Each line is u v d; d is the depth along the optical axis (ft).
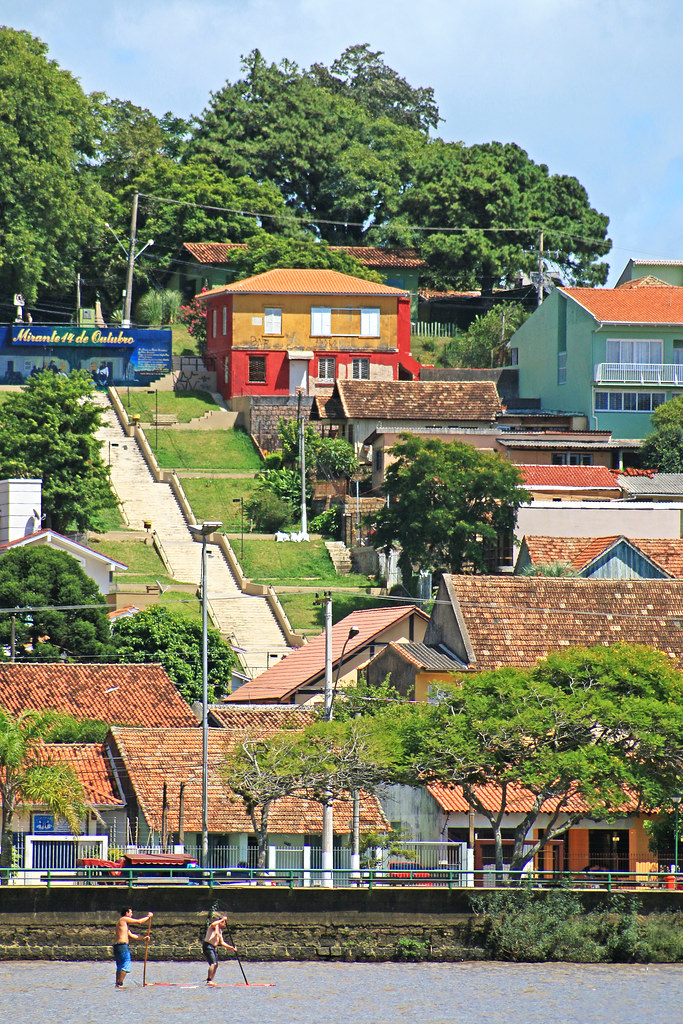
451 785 529.45
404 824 607.78
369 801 592.19
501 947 517.96
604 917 524.93
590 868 577.84
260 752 535.19
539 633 653.30
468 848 547.90
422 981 493.77
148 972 501.56
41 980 490.49
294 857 570.46
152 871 514.68
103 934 513.04
